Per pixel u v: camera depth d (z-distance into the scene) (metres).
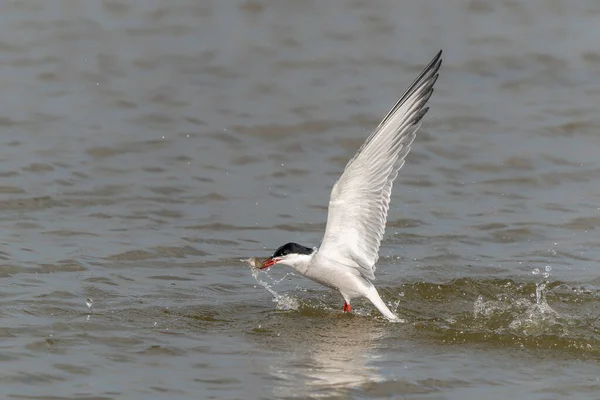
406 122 10.77
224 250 13.80
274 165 17.12
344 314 11.60
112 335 10.55
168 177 16.44
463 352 10.39
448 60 21.34
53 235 13.87
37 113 18.52
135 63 20.84
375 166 10.66
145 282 12.41
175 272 12.88
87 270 12.65
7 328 10.55
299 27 22.86
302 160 17.39
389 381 9.54
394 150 10.75
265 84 20.17
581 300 12.14
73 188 15.73
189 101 19.36
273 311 11.66
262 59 21.22
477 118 18.88
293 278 12.94
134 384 9.31
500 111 19.19
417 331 11.06
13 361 9.72
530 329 11.08
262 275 12.97
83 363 9.76
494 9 24.03
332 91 19.91
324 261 11.23
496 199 15.90
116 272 12.67
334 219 11.02
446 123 18.67
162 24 22.81
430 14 23.77
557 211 15.38
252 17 23.39
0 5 23.31
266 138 18.08
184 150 17.50
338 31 22.70
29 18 22.72
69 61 20.78
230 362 9.93
